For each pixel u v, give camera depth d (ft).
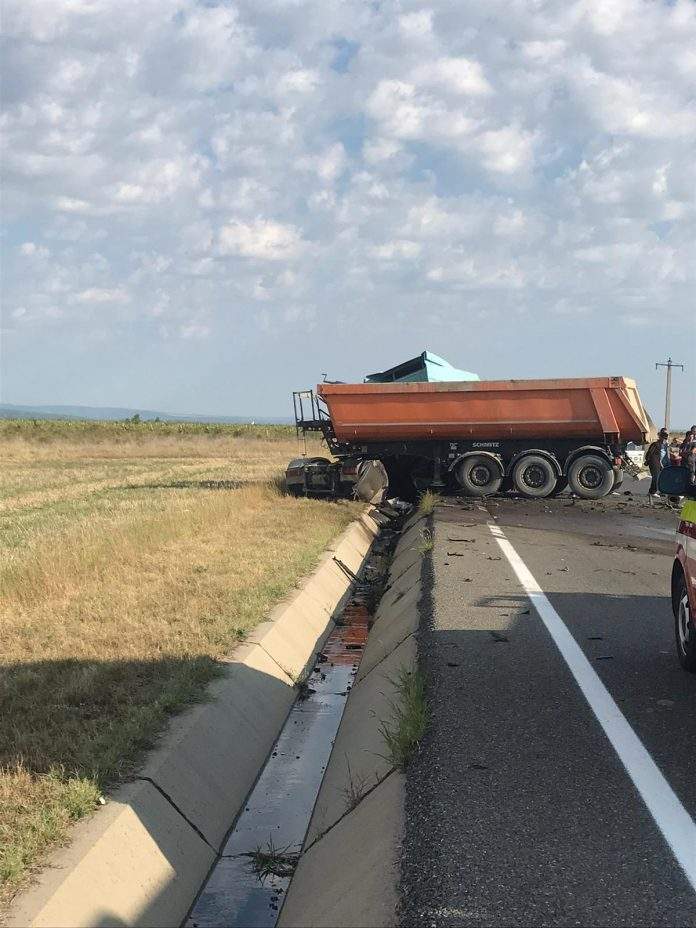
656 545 49.62
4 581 35.19
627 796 16.05
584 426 73.72
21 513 64.69
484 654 25.58
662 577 38.58
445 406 74.38
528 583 36.29
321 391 74.79
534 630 28.45
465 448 76.02
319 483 73.00
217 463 130.62
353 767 20.86
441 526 54.60
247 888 17.24
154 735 20.39
